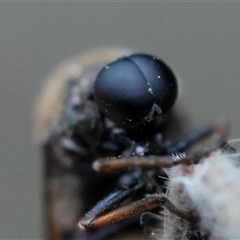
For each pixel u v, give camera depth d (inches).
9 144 2.1
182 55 2.0
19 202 2.1
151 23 2.0
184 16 2.0
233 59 2.0
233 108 1.9
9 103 2.1
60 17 2.1
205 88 1.9
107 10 2.1
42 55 2.1
